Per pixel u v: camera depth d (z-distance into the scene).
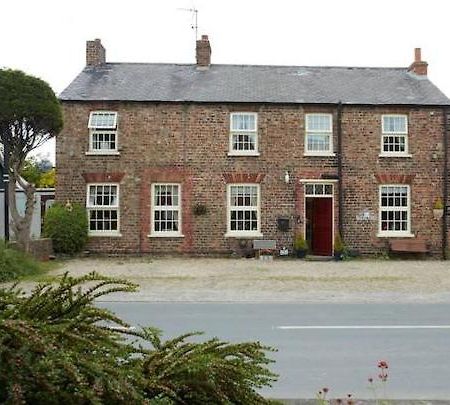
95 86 24.59
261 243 23.27
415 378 7.11
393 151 24.19
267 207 23.67
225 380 2.79
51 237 22.67
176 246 23.53
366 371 7.43
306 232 24.50
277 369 7.48
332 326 10.38
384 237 23.80
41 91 18.98
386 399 5.91
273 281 16.55
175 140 23.75
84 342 2.65
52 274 17.28
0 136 19.31
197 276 17.53
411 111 24.20
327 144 24.05
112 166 23.64
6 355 2.31
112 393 2.44
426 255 23.81
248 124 23.94
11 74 18.75
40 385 2.30
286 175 23.69
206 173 23.69
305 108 23.98
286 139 23.88
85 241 23.14
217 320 10.85
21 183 19.92
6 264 16.19
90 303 3.36
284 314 11.64
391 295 14.34
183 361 2.71
